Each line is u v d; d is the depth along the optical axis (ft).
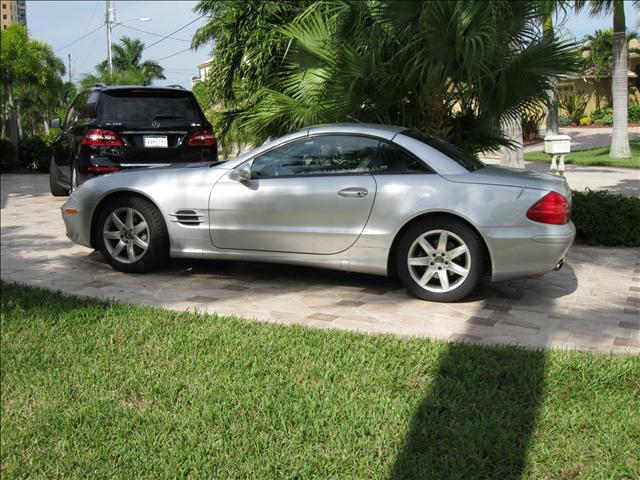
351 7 25.32
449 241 18.40
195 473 9.69
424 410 11.30
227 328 15.69
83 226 21.86
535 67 24.80
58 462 10.16
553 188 17.81
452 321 16.90
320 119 27.02
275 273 22.15
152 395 12.18
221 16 38.73
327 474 9.61
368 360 13.55
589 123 131.44
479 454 9.86
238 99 39.83
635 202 27.09
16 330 15.89
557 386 12.21
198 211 20.38
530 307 18.19
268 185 19.61
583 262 24.18
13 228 30.73
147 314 16.88
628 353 14.28
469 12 23.15
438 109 26.48
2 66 97.14
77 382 12.92
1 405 12.20
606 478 9.30
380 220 18.51
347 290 19.97
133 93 29.27
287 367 13.32
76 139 30.50
